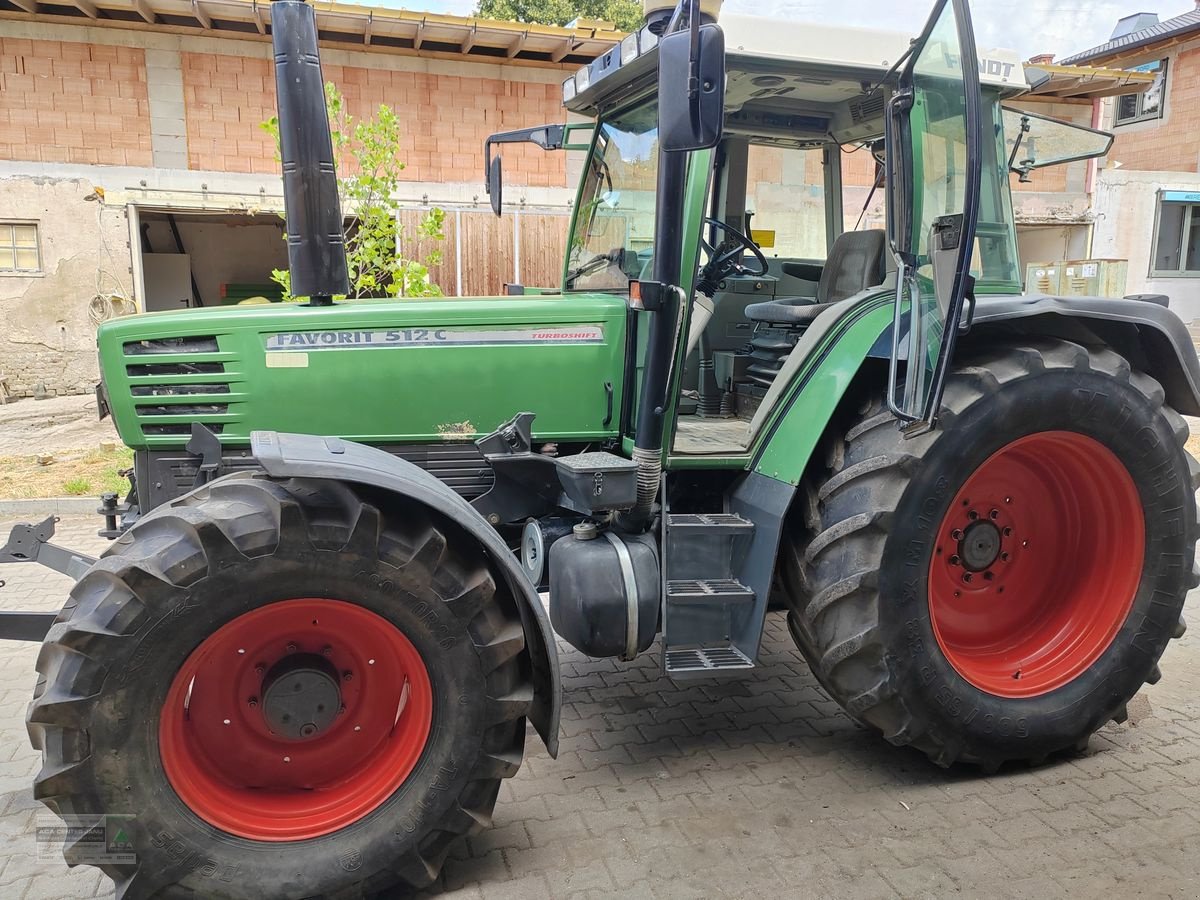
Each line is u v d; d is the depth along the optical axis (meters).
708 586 2.94
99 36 10.28
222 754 2.39
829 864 2.53
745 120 3.99
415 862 2.36
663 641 2.86
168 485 3.05
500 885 2.45
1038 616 3.29
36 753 3.20
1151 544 3.09
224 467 3.01
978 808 2.83
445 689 2.37
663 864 2.54
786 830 2.71
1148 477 3.04
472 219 11.41
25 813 2.82
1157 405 3.04
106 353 2.96
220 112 10.74
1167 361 3.25
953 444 2.75
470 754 2.38
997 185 3.40
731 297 4.19
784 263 4.33
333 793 2.43
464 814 2.40
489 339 3.11
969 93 2.42
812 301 4.08
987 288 3.40
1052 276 9.84
